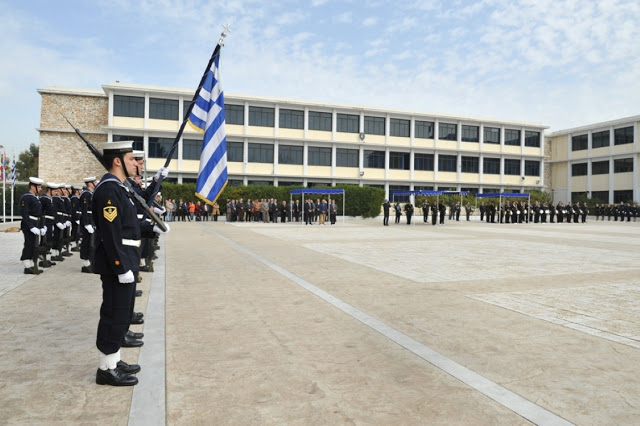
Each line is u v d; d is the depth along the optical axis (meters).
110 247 3.53
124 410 3.17
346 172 47.19
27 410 3.14
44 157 39.47
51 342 4.66
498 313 6.02
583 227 30.39
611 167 51.66
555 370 3.99
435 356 4.34
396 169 49.09
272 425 2.96
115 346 3.60
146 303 6.49
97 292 7.17
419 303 6.59
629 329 5.28
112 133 39.38
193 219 38.03
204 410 3.17
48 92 39.38
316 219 36.09
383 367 4.04
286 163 45.25
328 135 46.56
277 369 3.97
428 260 11.52
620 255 12.95
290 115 45.34
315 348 4.55
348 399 3.38
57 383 3.63
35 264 8.89
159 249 13.62
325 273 9.26
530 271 9.74
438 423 3.01
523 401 3.35
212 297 6.89
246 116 43.41
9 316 5.66
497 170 53.44
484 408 3.23
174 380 3.71
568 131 57.03
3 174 30.58
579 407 3.26
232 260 11.22
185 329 5.18
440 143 50.59
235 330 5.16
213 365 4.06
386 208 30.75
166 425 2.95
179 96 40.81
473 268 10.15
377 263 10.85
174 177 41.03
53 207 10.65
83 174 40.06
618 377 3.83
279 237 19.03
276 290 7.46
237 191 38.34
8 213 37.59
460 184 51.66
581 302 6.71
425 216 34.22
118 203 3.65
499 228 28.23
